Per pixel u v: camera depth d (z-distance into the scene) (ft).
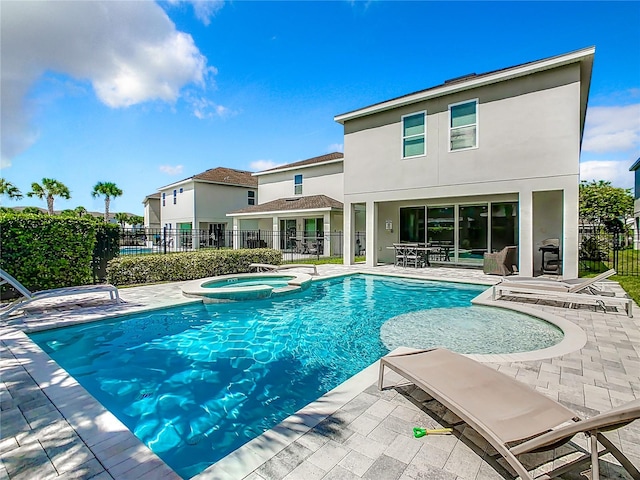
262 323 23.32
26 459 8.16
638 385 12.06
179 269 38.65
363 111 47.42
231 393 13.96
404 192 45.09
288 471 7.73
